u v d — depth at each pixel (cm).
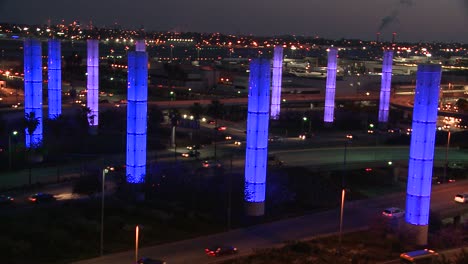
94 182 9694
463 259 6331
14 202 9000
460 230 8644
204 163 12006
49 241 6962
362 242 7831
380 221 8525
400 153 14012
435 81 7794
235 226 8388
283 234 8094
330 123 19738
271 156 12694
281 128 19262
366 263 6919
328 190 10806
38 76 12900
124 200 9150
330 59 19450
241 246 7450
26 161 12325
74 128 15338
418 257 6862
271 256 6931
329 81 19625
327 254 7150
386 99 19988
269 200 9456
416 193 7975
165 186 9556
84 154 13450
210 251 6956
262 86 8744
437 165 13462
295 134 18125
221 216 8694
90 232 7475
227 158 13000
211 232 8025
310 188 10519
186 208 8912
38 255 6656
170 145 14975
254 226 8462
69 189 10069
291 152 13775
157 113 18875
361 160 12925
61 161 12600
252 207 8888
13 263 6356
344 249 7419
